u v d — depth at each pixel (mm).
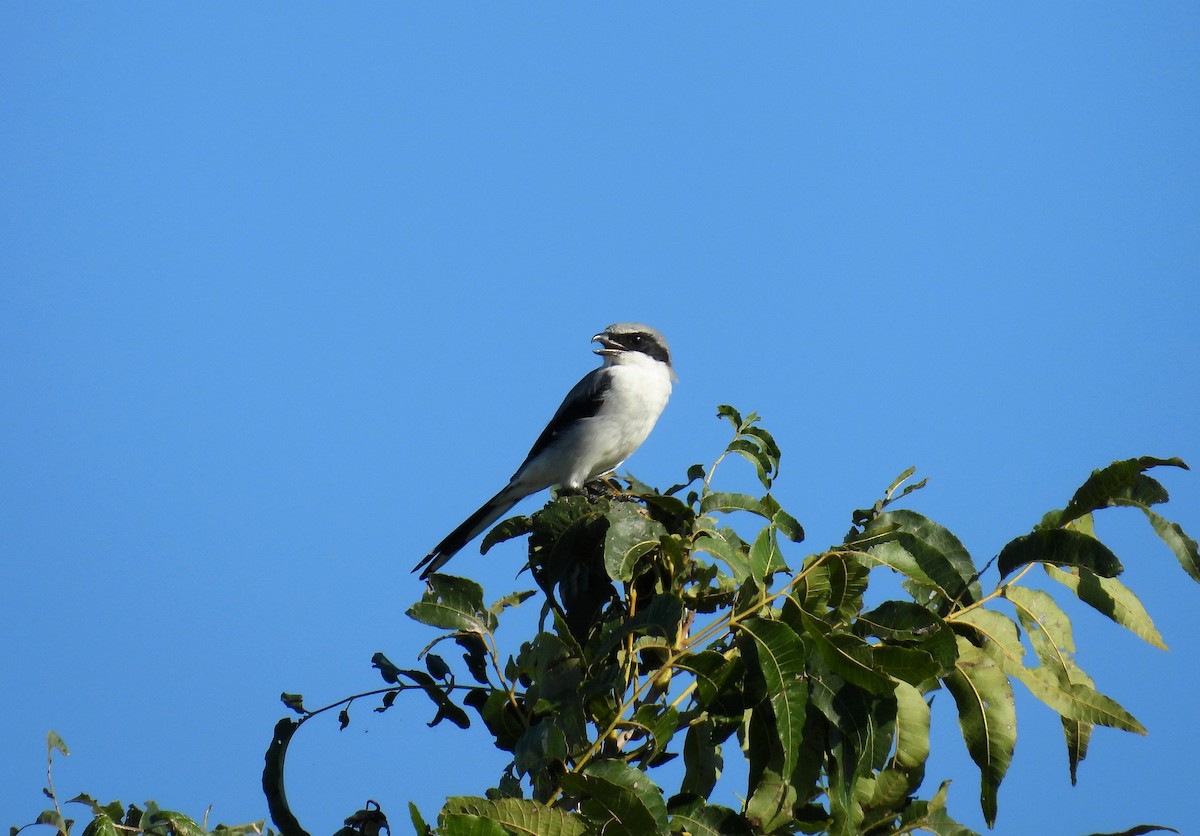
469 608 9117
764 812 7836
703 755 8305
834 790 7797
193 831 8664
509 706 8766
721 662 7895
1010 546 8258
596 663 8422
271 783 9133
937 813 8031
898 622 7836
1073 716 7988
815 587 7902
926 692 8633
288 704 9195
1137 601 8164
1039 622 8180
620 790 6938
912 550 8258
